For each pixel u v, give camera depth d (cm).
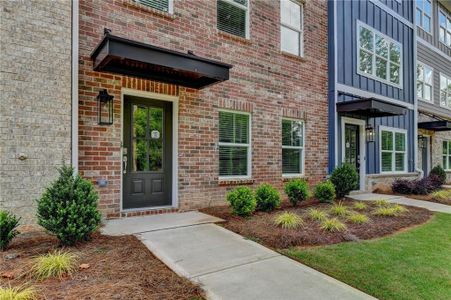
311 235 441
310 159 834
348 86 921
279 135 760
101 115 491
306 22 832
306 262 352
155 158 576
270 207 594
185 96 595
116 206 510
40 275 278
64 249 346
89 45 486
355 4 956
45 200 351
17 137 402
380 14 1060
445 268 344
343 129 913
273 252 379
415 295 281
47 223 343
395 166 1112
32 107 412
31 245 361
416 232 498
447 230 514
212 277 302
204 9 627
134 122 554
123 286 266
